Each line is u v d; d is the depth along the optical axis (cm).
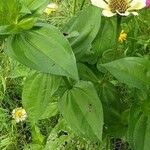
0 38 28
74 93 31
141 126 29
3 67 48
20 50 27
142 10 41
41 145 41
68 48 26
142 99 30
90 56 34
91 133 30
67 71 25
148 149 29
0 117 43
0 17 27
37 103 31
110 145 39
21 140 43
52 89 31
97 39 33
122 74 27
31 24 27
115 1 30
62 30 31
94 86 34
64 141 38
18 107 45
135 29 42
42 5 28
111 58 34
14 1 27
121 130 35
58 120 40
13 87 47
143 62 27
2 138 43
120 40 41
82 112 31
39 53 26
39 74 31
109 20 33
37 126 42
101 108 30
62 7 51
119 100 34
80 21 31
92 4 30
